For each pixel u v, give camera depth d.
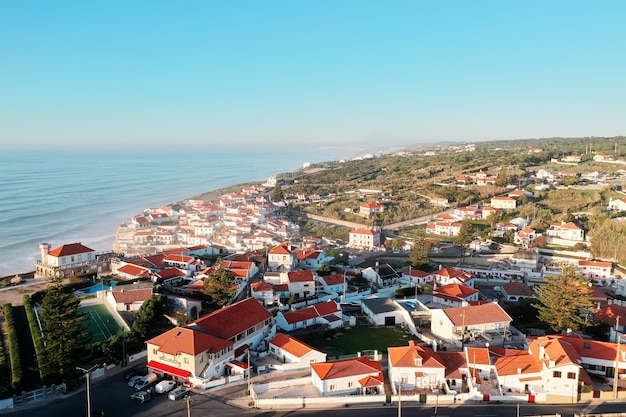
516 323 100.25
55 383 69.19
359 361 72.75
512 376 68.44
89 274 125.06
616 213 178.75
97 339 84.12
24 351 79.38
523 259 153.88
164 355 73.62
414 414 61.75
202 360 71.75
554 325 90.94
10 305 96.31
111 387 68.69
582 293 95.50
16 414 60.75
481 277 148.38
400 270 150.38
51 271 121.31
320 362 74.19
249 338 84.19
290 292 119.31
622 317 89.94
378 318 103.19
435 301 119.44
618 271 141.50
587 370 71.75
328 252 170.50
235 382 71.69
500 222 191.00
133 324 85.25
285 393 68.00
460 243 159.00
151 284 108.31
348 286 133.12
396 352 74.31
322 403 65.00
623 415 58.66
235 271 127.19
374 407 64.00
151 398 65.69
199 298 106.00
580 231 168.12
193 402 64.81
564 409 62.66
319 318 99.50
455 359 73.56
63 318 71.44
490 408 63.28
